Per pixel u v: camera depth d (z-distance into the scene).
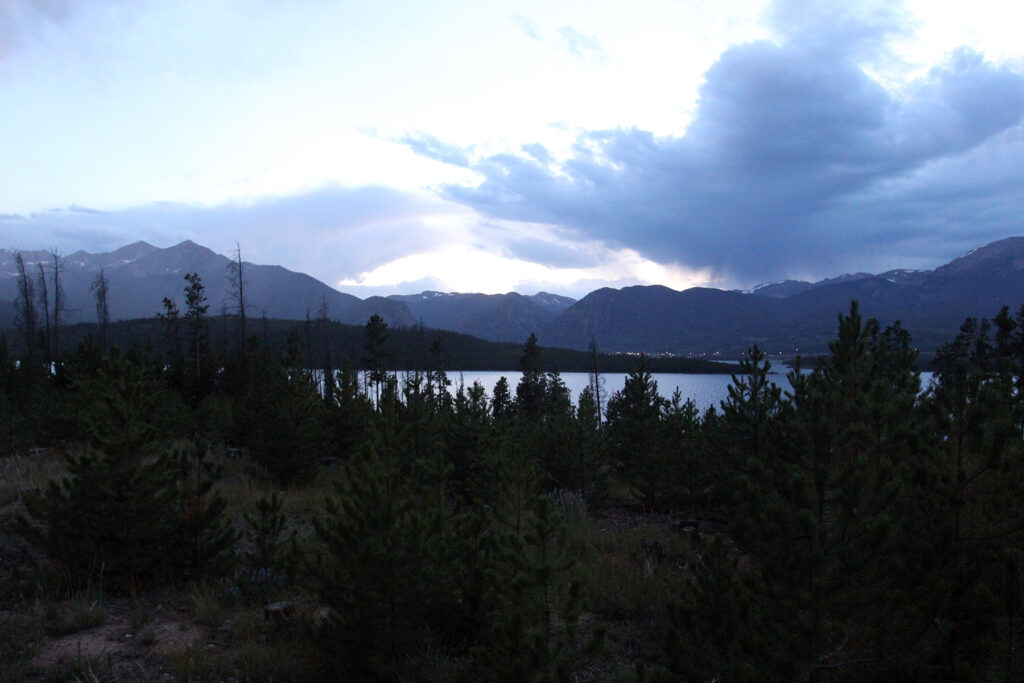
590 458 14.05
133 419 8.16
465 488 12.69
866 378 7.89
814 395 5.10
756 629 4.80
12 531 9.30
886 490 4.78
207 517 8.35
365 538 5.62
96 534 7.69
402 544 5.68
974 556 5.02
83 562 7.65
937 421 5.52
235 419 19.11
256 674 5.68
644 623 7.14
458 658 5.82
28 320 42.09
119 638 6.46
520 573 4.98
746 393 12.50
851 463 4.83
